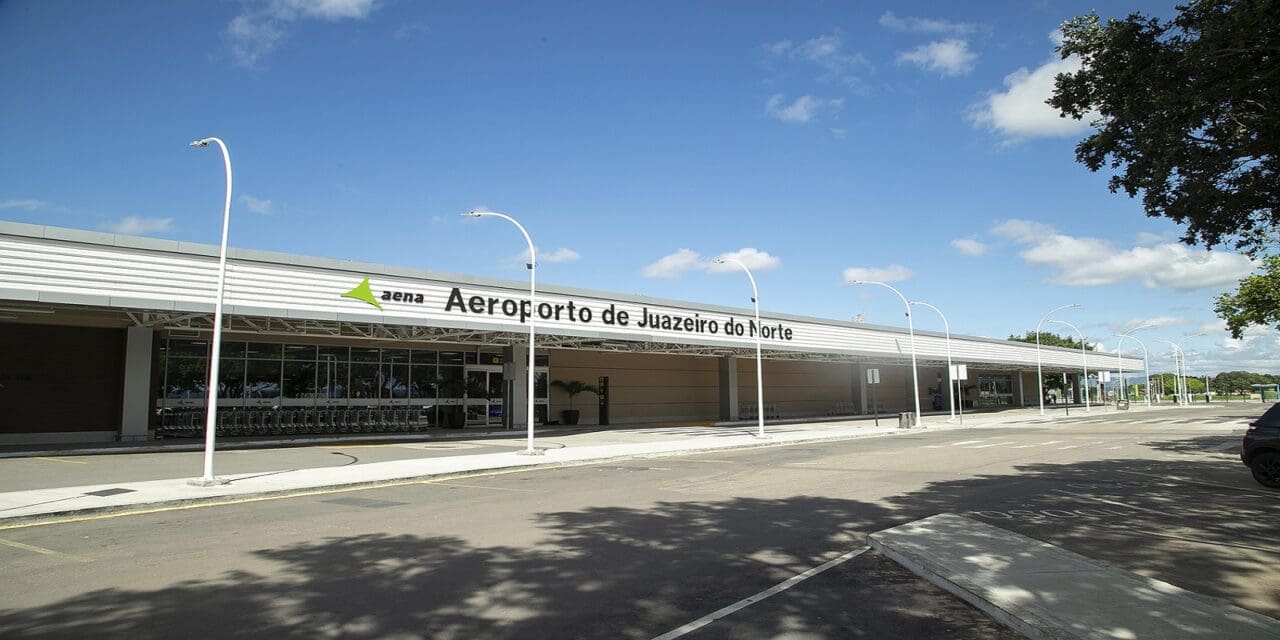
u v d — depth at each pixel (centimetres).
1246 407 7394
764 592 683
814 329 4378
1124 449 2320
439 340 3186
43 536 961
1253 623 565
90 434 2586
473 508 1192
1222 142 1067
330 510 1178
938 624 592
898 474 1650
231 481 1494
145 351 2534
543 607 633
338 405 3275
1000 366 6719
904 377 6831
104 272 1919
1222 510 1124
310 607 628
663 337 3406
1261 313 3594
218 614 607
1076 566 740
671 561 806
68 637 550
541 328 2881
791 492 1367
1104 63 1105
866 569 772
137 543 908
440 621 593
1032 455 2139
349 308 2344
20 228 1805
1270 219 1148
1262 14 878
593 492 1391
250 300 2150
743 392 5106
